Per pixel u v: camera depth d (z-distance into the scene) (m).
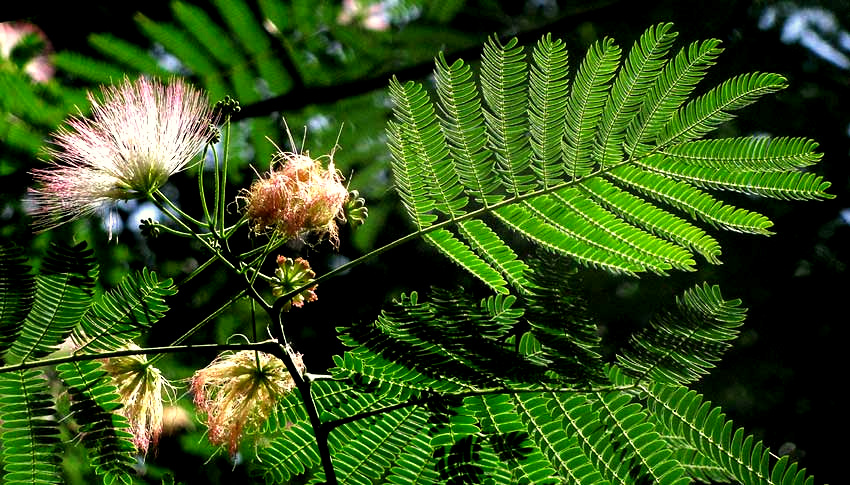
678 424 0.58
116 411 0.61
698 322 0.58
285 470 0.61
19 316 0.58
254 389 0.62
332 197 0.63
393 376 0.60
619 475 0.58
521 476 0.59
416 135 0.62
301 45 0.82
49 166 0.82
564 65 0.61
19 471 0.59
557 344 0.58
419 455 0.60
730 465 0.57
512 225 0.62
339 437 0.61
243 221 0.62
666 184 0.61
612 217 0.61
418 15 0.81
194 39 0.80
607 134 0.61
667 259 0.61
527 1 0.83
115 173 0.62
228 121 0.63
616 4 0.84
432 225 0.62
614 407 0.58
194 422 0.78
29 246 0.86
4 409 0.59
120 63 0.80
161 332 0.93
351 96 0.84
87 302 0.59
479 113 0.61
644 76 0.61
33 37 0.80
